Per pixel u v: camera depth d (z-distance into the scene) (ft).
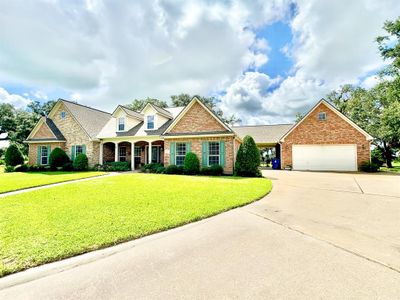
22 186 32.73
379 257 11.05
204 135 54.24
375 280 9.02
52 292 8.44
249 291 8.34
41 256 11.01
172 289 8.52
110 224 15.69
